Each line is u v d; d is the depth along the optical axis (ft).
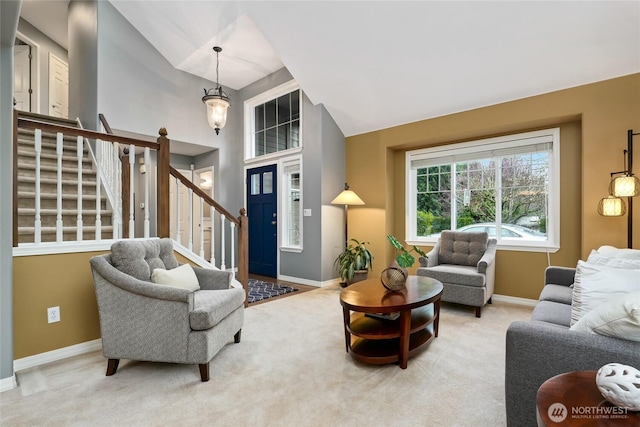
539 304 7.11
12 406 5.67
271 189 17.89
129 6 14.28
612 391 2.89
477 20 9.65
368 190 15.89
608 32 8.85
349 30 11.27
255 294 13.62
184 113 17.20
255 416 5.38
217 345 6.94
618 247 9.74
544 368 4.07
